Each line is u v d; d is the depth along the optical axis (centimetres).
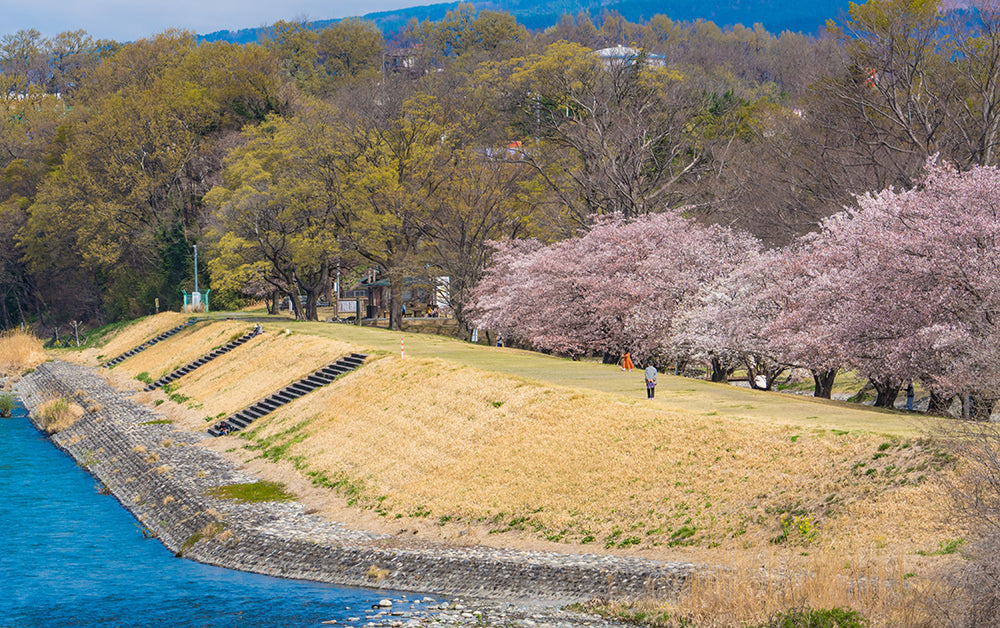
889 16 6631
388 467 4075
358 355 5909
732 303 5269
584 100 8894
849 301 4219
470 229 8238
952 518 2430
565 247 6756
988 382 3400
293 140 8962
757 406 3875
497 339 7825
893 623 2061
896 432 3041
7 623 2708
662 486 3209
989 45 6269
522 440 3881
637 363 6275
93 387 7825
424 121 8781
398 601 2802
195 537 3600
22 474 5034
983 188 4028
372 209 8338
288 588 2998
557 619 2502
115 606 2848
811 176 7444
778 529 2767
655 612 2411
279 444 4859
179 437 5441
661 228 6225
